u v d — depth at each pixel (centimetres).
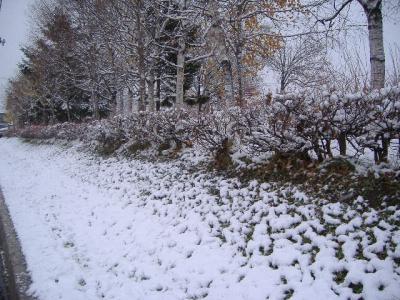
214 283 455
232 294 426
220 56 1110
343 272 391
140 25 1443
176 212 691
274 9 1207
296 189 579
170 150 1087
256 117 655
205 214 635
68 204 906
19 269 554
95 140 1695
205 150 928
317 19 1024
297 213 522
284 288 401
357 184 513
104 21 1538
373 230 425
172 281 488
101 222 750
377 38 777
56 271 543
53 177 1295
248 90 1792
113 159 1329
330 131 559
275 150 650
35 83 3067
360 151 550
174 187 810
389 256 382
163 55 1766
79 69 2511
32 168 1572
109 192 952
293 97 568
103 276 532
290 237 480
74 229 726
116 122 1433
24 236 691
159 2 1424
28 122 4225
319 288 378
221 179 745
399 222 422
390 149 595
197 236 578
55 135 2481
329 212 489
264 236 499
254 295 409
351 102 521
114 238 661
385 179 486
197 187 761
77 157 1645
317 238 449
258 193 626
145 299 461
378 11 776
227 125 777
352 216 464
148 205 773
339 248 425
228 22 1240
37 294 481
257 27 1388
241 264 473
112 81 2156
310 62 1958
